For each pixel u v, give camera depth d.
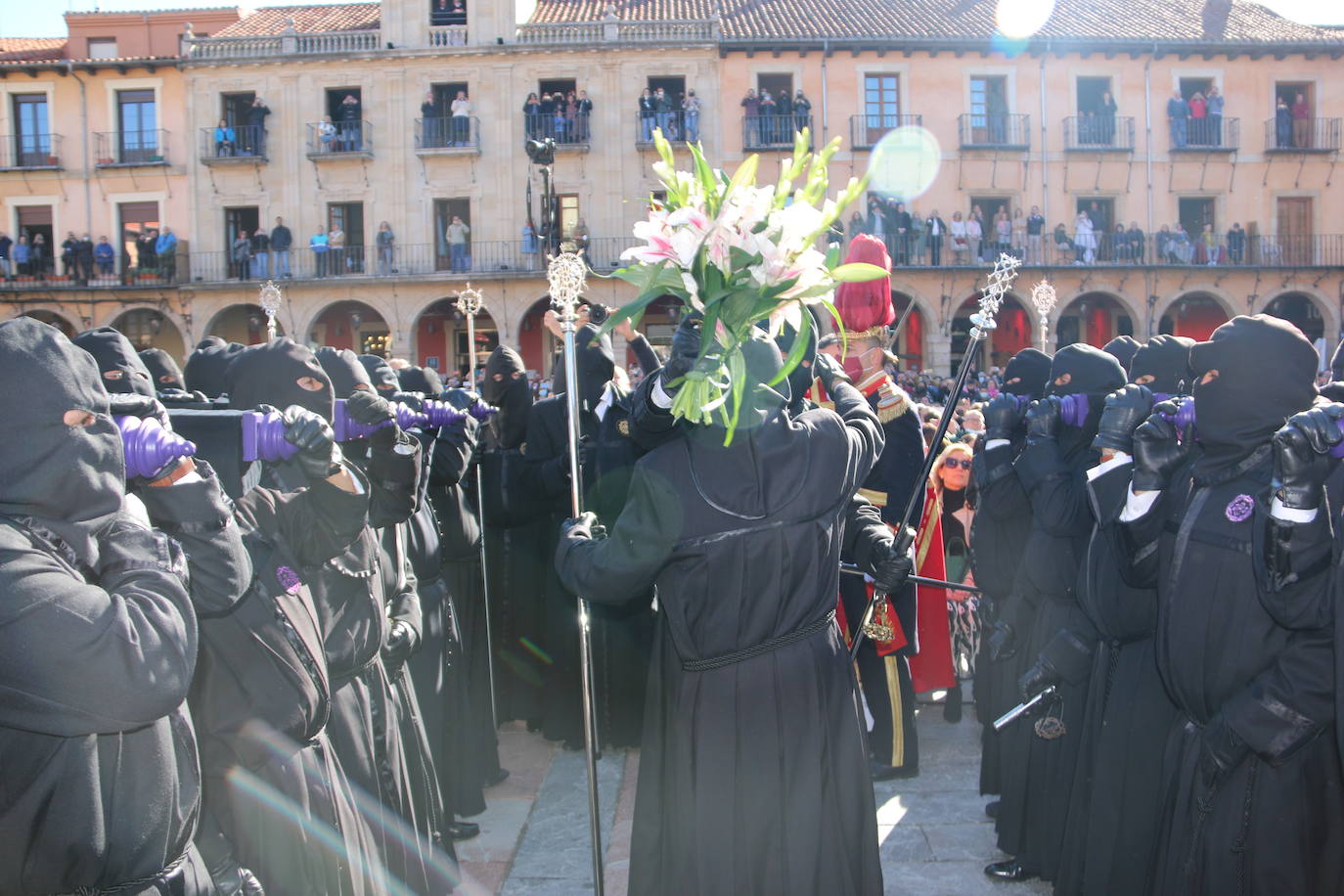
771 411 2.42
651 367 5.24
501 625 5.43
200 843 2.30
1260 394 2.50
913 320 25.45
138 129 25.94
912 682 4.94
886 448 4.30
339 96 25.61
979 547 4.52
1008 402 4.10
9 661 1.60
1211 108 25.59
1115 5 27.45
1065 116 25.56
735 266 2.14
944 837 3.92
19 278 25.84
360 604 2.75
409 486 2.85
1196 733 2.63
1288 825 2.43
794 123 24.48
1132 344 4.70
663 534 2.35
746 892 2.35
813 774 2.38
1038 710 3.50
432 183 25.02
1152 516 2.73
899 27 25.47
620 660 4.90
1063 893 3.17
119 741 1.78
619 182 24.61
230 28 26.73
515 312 24.81
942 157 25.41
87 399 1.75
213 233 25.52
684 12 26.50
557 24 24.69
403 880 2.79
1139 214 25.86
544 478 4.91
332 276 24.98
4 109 26.03
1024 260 25.16
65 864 1.72
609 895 3.51
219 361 4.35
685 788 2.39
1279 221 26.22
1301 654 2.37
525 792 4.53
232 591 2.12
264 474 2.85
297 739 2.38
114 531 1.80
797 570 2.40
